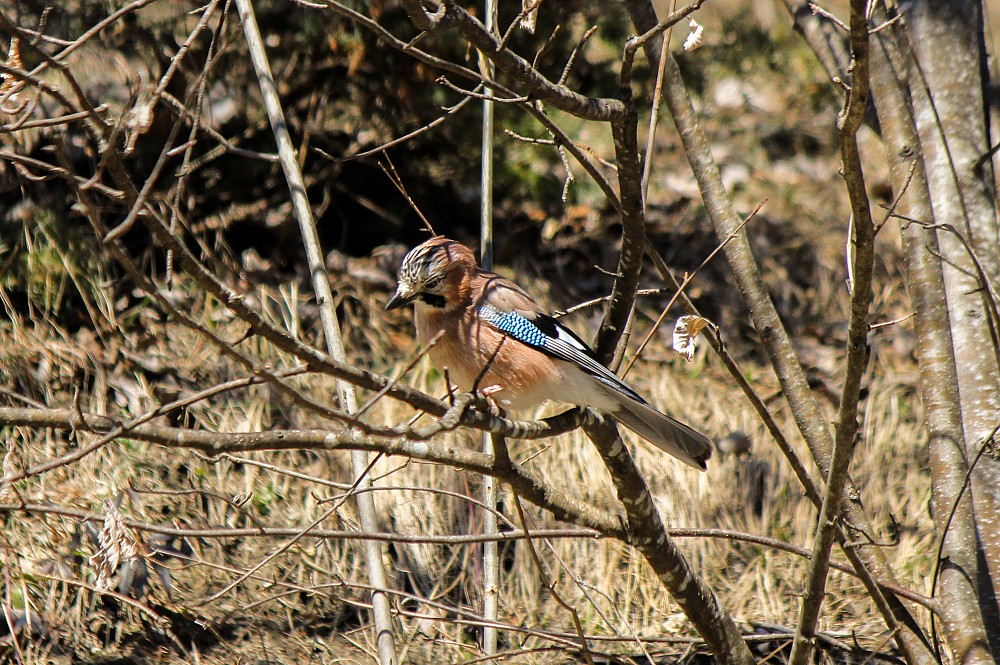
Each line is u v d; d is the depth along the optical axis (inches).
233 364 454.6
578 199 581.9
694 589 287.0
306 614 378.9
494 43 217.6
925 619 384.5
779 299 575.8
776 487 456.8
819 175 658.2
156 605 360.5
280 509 404.8
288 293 498.6
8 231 455.2
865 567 290.8
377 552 327.3
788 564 421.1
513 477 238.7
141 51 482.3
